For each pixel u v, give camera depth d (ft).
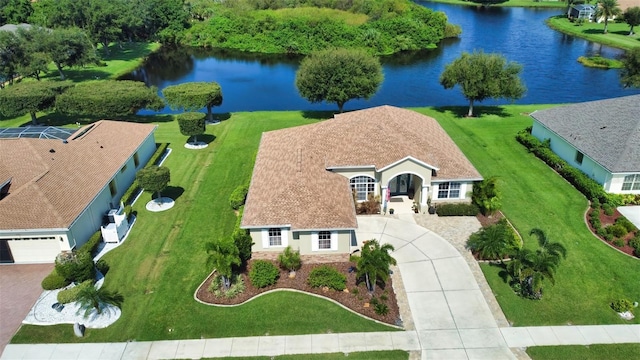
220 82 241.35
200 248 97.91
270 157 114.93
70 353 73.41
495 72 165.89
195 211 111.34
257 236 92.38
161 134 160.35
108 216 106.73
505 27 363.35
